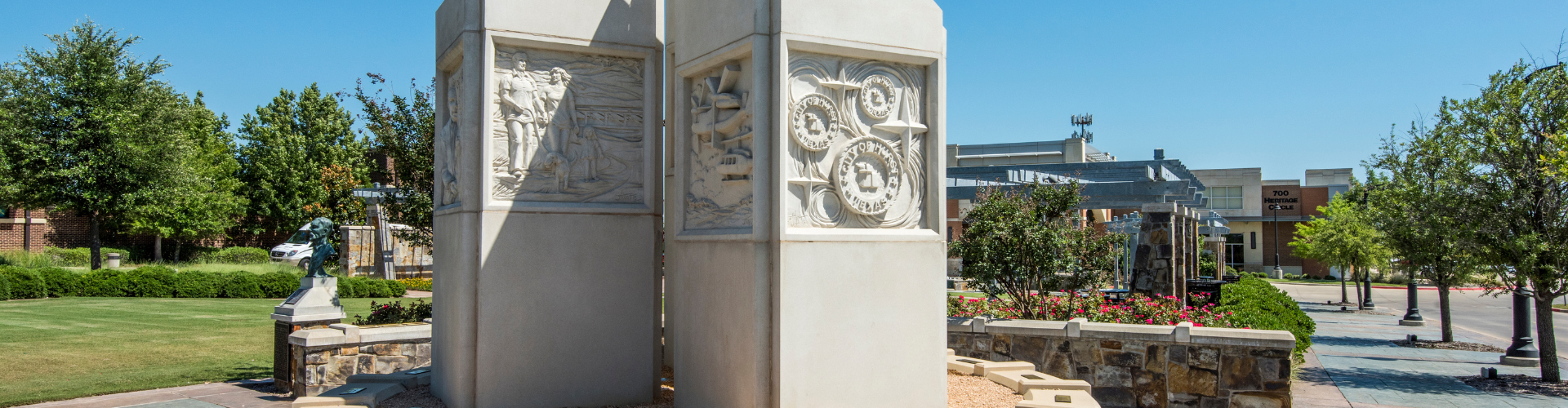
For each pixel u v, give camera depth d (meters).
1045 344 9.52
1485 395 10.70
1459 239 11.92
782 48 5.05
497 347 5.85
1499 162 11.73
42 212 38.09
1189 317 11.36
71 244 38.88
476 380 5.81
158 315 18.23
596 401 6.21
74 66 29.89
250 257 38.88
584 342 6.17
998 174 25.31
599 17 6.22
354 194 30.55
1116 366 9.15
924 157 5.74
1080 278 11.50
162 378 10.40
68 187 29.17
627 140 6.39
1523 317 13.59
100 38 30.62
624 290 6.35
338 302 10.17
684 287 5.89
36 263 30.33
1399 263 15.05
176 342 13.83
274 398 9.05
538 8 6.02
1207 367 8.73
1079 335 9.31
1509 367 13.28
